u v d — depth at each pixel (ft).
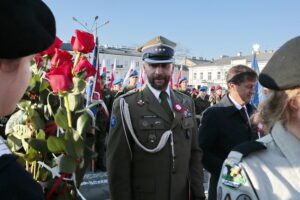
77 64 4.63
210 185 8.31
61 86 4.13
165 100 7.23
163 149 6.81
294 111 3.29
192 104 7.98
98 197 13.94
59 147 4.16
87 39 4.54
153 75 7.06
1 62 2.20
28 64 2.48
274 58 3.34
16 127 4.46
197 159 7.64
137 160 6.79
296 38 3.26
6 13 2.10
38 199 2.24
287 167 3.25
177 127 7.08
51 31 2.53
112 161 6.67
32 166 4.45
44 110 4.65
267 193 3.19
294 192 3.12
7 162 2.21
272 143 3.49
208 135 7.98
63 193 4.20
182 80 32.65
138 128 6.77
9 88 2.32
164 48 7.02
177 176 6.89
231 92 8.16
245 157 3.47
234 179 3.41
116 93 22.33
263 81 3.39
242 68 8.03
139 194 6.74
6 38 2.09
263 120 3.62
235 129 7.80
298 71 3.03
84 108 4.66
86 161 4.63
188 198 7.31
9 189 2.09
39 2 2.48
